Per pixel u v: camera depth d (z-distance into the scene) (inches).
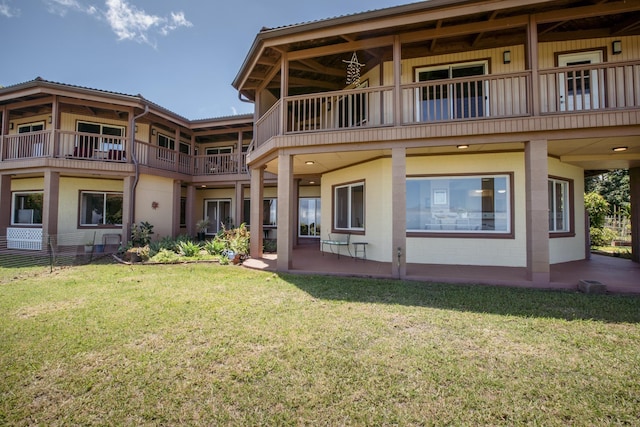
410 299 191.0
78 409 90.4
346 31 248.2
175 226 528.4
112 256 399.5
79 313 167.3
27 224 486.6
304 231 635.5
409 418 86.1
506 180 307.0
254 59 304.3
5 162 425.4
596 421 85.0
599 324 148.9
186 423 84.9
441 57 318.0
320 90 400.8
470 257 310.5
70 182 469.4
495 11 226.5
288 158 282.8
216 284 233.8
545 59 297.9
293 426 83.5
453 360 116.1
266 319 157.5
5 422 85.2
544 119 223.3
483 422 84.8
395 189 251.8
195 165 582.2
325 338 134.9
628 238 593.6
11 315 164.6
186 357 119.2
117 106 449.4
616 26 279.6
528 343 129.7
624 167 348.2
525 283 222.5
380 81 327.9
